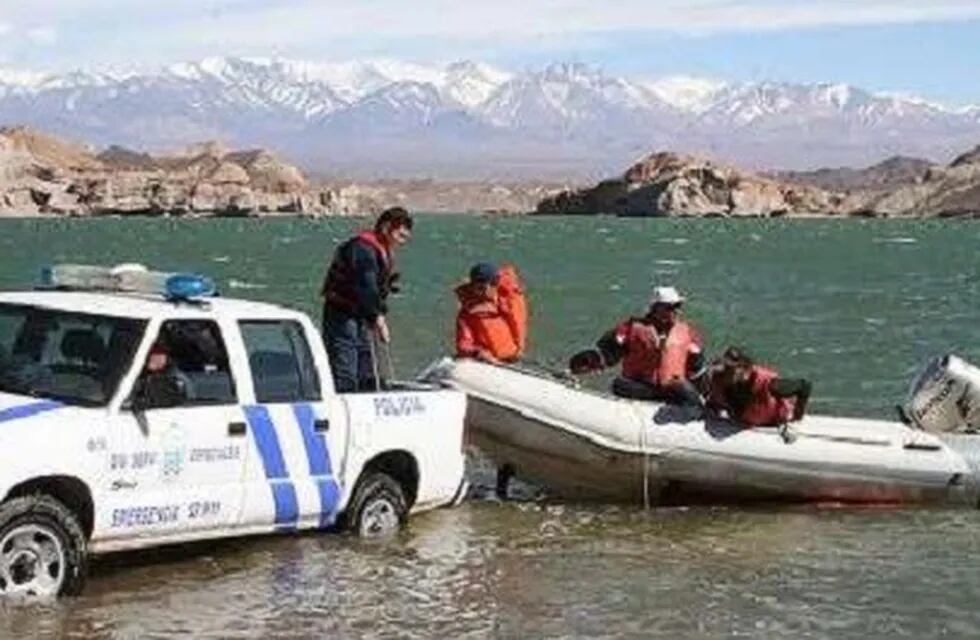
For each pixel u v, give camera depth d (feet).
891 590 42.47
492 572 42.52
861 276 267.39
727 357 54.65
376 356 47.98
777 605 40.42
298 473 41.16
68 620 34.99
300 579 40.11
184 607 36.86
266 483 40.11
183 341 38.68
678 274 270.26
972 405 56.95
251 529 39.93
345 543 43.78
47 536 35.22
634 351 54.95
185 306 39.14
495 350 54.75
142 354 37.29
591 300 187.32
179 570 40.16
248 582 39.50
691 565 44.88
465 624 37.11
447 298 178.50
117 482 36.35
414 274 248.32
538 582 41.75
